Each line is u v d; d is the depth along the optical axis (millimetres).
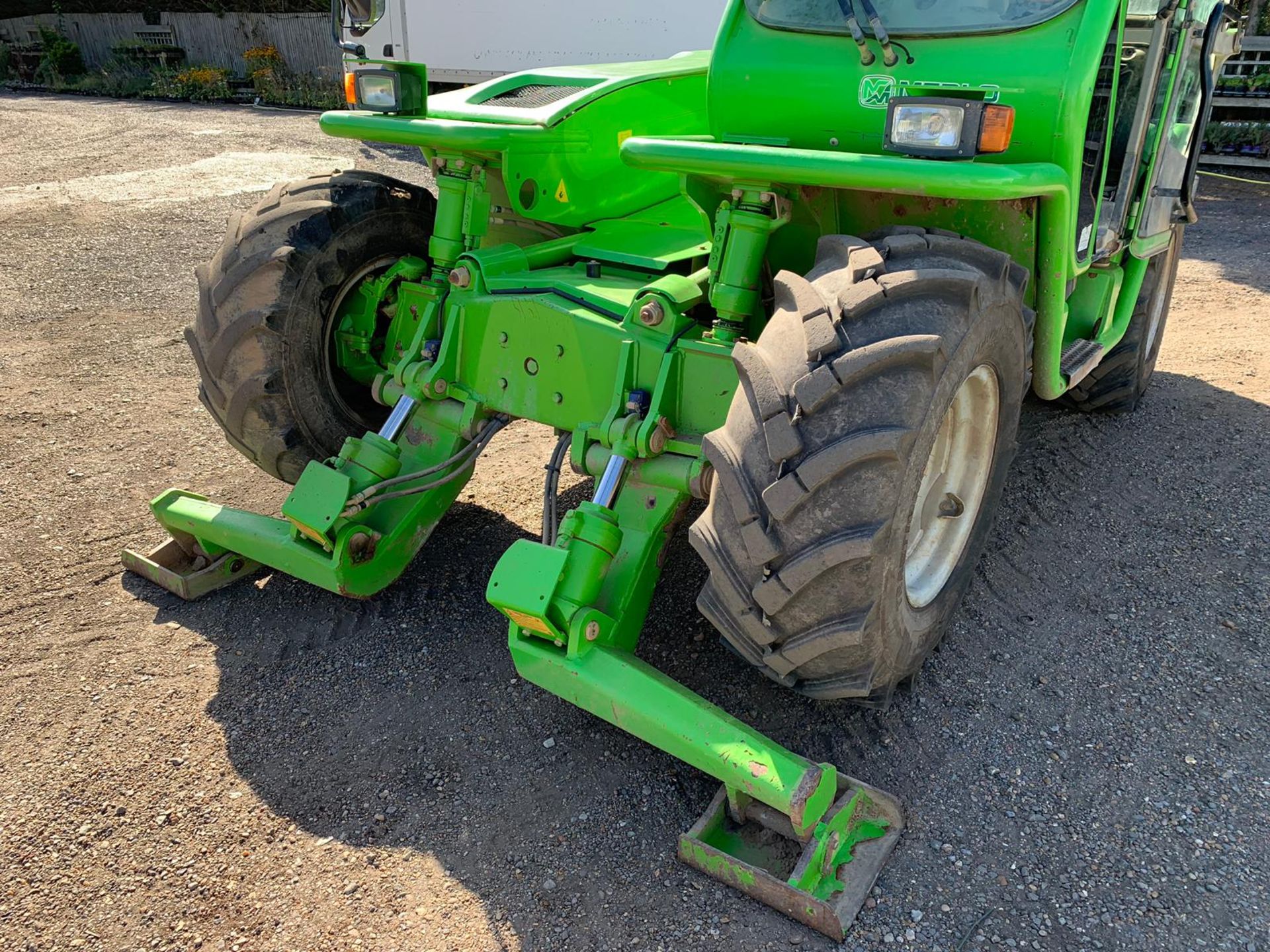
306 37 21375
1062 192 2336
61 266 7449
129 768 2582
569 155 3322
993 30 2406
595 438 2703
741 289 2539
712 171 2350
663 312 2627
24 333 6004
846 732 2707
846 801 2201
